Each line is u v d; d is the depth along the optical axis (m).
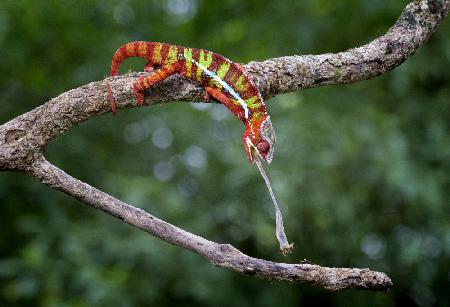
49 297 5.99
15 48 7.02
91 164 7.25
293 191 6.62
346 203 6.71
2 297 6.72
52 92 7.19
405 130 6.98
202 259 6.83
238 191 7.16
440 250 7.23
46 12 7.12
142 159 7.67
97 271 6.08
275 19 7.49
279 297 7.28
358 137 6.66
